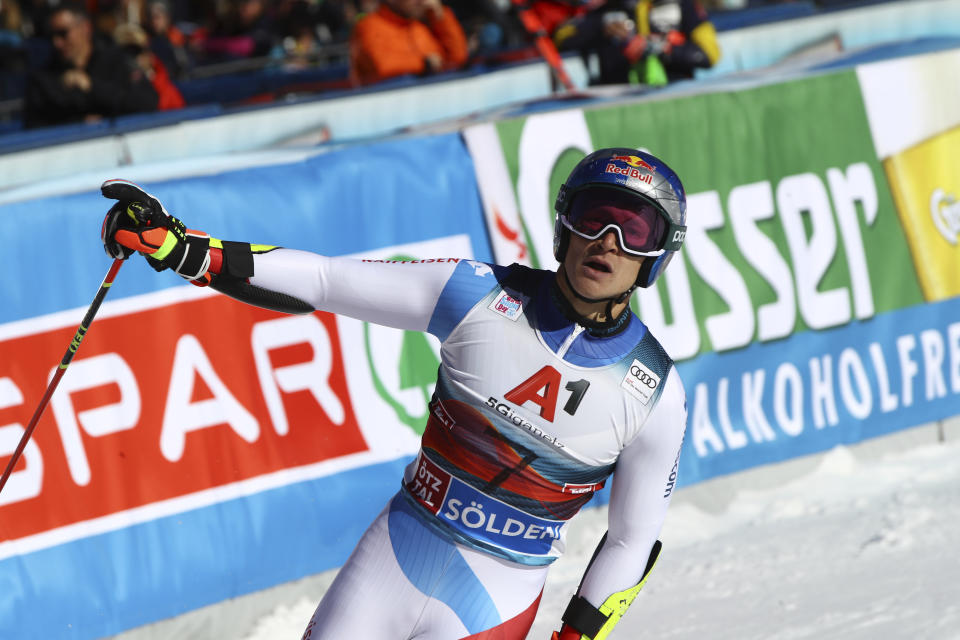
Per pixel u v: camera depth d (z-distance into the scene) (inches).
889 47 965.8
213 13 1475.1
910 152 836.6
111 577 556.1
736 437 753.0
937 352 839.7
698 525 714.8
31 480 540.7
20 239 545.0
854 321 805.9
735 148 768.9
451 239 671.1
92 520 554.3
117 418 563.2
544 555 354.6
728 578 612.4
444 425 342.0
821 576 595.2
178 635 572.7
